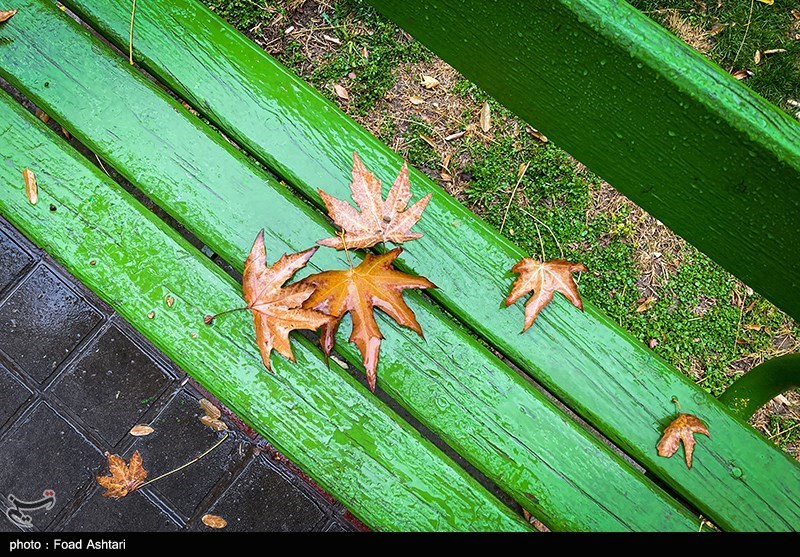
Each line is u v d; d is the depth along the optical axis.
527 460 0.98
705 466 0.98
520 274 0.99
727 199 0.89
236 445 1.25
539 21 0.86
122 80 1.01
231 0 1.36
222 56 1.02
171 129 1.01
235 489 1.23
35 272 1.25
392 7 0.96
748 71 1.46
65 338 1.24
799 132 0.81
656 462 0.98
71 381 1.23
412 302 0.99
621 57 0.84
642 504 0.97
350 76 1.38
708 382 1.35
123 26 1.02
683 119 0.85
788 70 1.46
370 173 0.99
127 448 1.23
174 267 0.99
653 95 0.85
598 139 0.93
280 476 1.24
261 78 1.02
